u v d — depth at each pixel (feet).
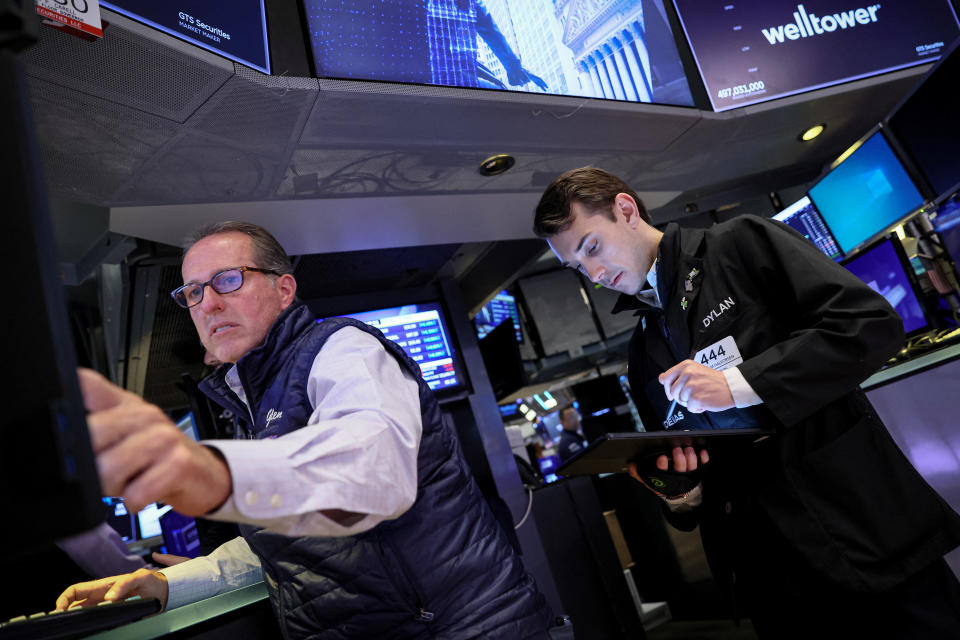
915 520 4.05
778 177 14.48
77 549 5.23
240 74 5.87
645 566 16.46
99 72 5.26
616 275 5.28
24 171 1.08
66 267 10.51
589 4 9.43
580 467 4.38
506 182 9.40
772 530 4.41
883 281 8.50
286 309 3.64
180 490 1.63
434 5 7.77
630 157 10.43
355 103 6.79
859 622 4.21
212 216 7.86
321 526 2.14
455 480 3.45
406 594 3.18
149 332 9.82
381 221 9.14
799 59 11.07
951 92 7.59
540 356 19.83
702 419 5.09
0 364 1.03
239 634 3.63
